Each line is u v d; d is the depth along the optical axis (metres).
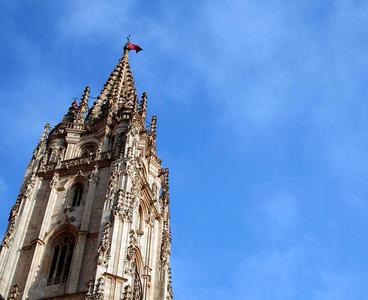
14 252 65.94
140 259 70.00
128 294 56.16
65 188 73.88
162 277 73.25
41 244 66.19
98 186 72.19
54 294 60.66
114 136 82.44
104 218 64.19
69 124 86.50
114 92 95.62
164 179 87.00
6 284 62.47
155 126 92.94
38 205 72.50
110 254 59.44
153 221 77.69
